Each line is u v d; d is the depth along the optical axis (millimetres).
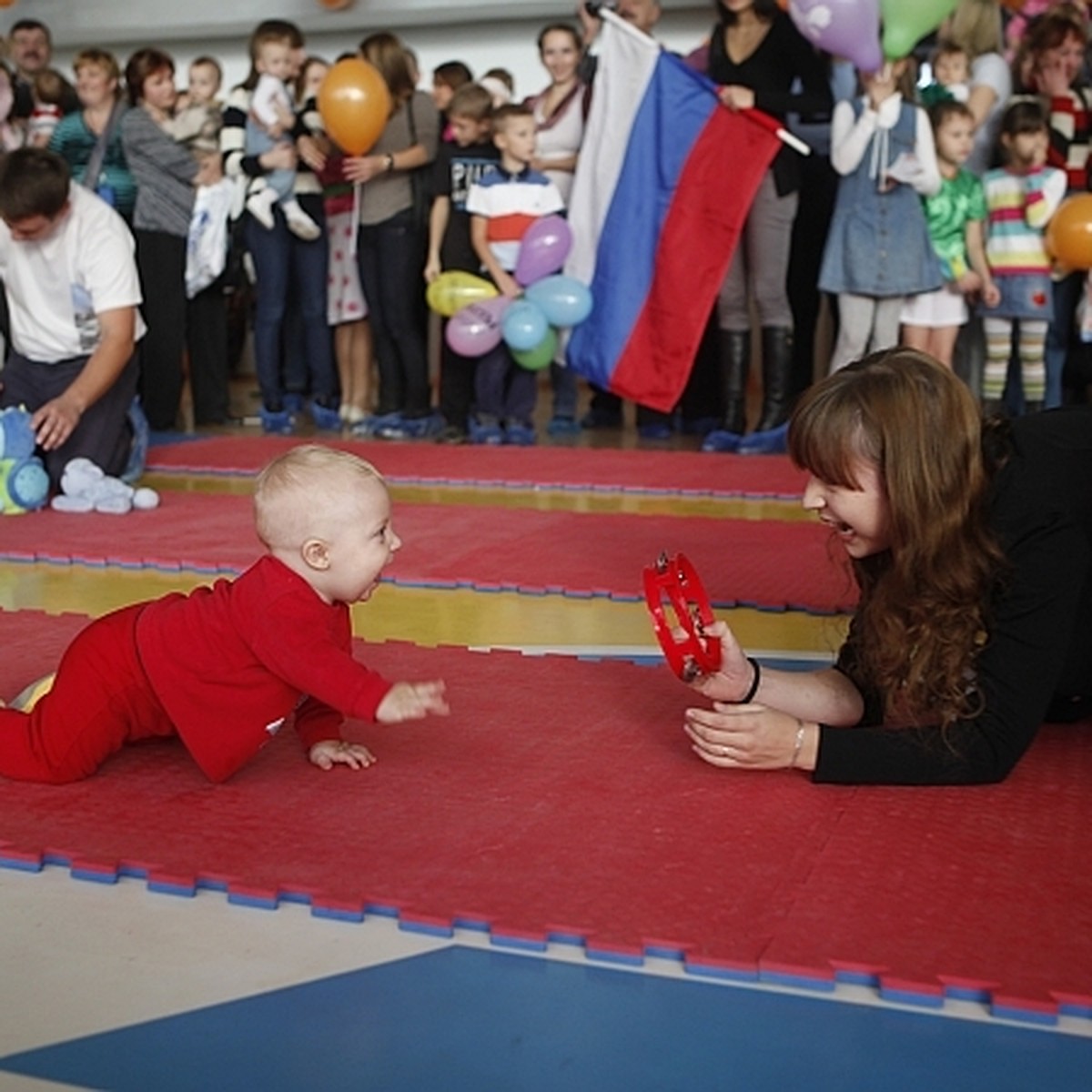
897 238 5633
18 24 7746
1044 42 5898
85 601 3346
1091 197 5727
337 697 1942
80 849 1871
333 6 9109
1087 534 1990
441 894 1732
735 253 6047
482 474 5258
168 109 6762
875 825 1943
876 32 5387
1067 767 2182
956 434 1852
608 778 2125
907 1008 1508
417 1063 1402
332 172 6555
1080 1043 1447
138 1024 1474
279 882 1768
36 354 4574
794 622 3184
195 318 7188
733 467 5461
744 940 1614
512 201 6070
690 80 5926
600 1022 1479
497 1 8820
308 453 2020
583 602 3324
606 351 6109
